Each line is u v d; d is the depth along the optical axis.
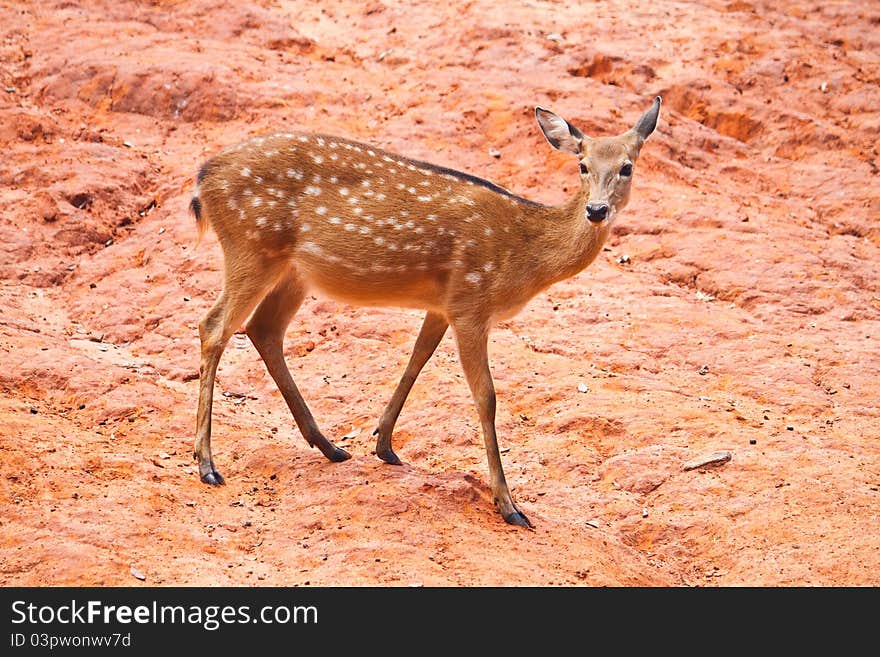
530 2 25.55
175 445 10.97
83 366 12.13
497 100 21.09
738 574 9.63
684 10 25.92
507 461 11.54
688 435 11.91
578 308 15.55
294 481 10.36
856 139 21.44
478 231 9.88
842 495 10.53
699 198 18.80
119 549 8.65
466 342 9.95
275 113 20.36
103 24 22.98
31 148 18.88
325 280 10.23
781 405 12.87
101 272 16.05
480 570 8.78
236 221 10.17
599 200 9.80
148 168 18.78
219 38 23.16
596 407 12.43
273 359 10.76
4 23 22.75
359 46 23.86
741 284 16.22
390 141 19.80
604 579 8.99
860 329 15.10
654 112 10.34
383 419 10.73
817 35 25.55
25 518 8.88
